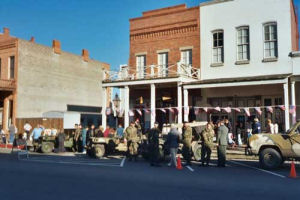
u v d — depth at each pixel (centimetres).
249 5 2138
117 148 1908
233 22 2188
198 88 2231
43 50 3547
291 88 1891
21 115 3225
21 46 3266
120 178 1067
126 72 2355
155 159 1394
